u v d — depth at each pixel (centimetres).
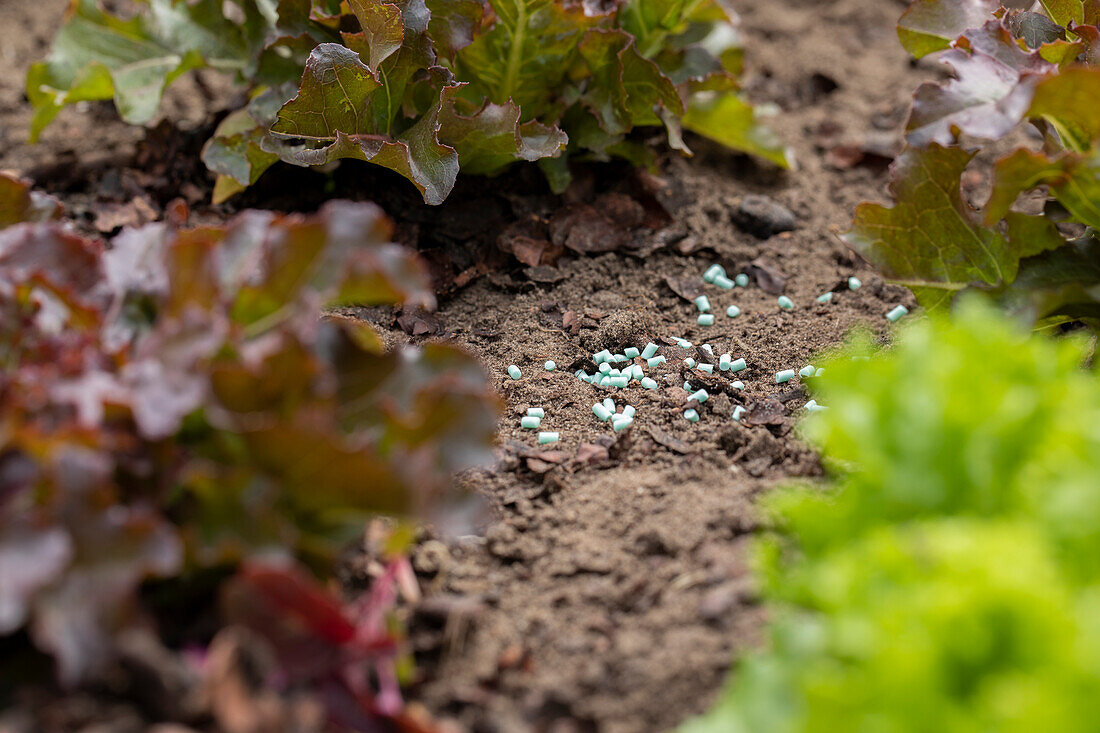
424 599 60
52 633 56
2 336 59
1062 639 55
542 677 59
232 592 56
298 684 57
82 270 60
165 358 57
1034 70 64
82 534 56
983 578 55
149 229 61
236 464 58
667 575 61
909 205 65
